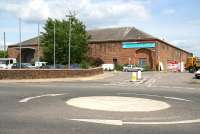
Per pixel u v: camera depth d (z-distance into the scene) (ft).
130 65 225.97
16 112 39.93
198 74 134.00
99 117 37.17
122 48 254.68
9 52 306.76
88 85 92.89
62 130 29.66
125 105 48.67
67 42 218.79
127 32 263.08
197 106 49.01
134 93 69.56
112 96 62.23
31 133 28.22
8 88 76.02
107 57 260.83
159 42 247.91
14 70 111.86
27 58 294.25
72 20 226.99
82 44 226.79
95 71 154.30
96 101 53.16
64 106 46.24
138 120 35.76
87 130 29.86
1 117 36.11
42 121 33.88
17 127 30.68
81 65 180.75
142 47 246.06
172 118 37.60
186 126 32.78
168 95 66.08
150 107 47.11
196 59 213.87
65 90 73.87
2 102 49.65
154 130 30.50
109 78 136.26
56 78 123.24
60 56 220.64
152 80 123.54
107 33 270.67
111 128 31.01
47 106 45.93
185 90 79.00
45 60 227.61
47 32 224.12
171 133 29.40
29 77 115.34
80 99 55.83
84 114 39.19
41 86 84.79
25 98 55.47
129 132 29.40
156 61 241.76
